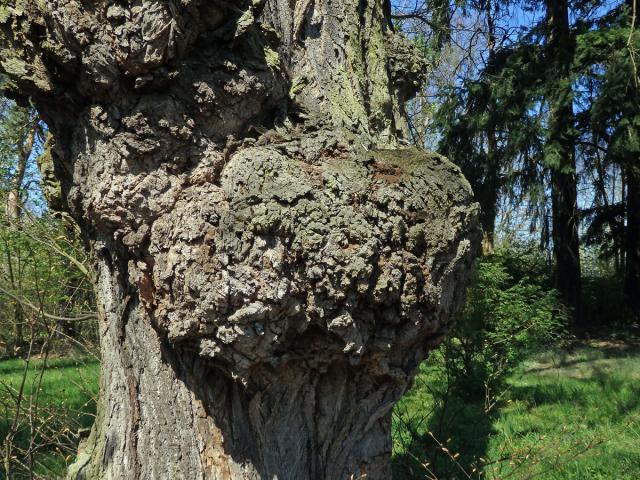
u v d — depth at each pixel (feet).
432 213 7.05
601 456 14.51
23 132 14.44
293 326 6.71
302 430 7.57
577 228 50.11
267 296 6.30
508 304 28.07
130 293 7.58
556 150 42.78
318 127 7.50
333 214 6.57
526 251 52.80
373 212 6.72
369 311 6.86
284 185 6.51
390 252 6.77
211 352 6.61
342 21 8.73
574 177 47.44
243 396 7.32
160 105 6.86
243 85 6.98
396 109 9.76
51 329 12.15
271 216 6.31
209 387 7.30
